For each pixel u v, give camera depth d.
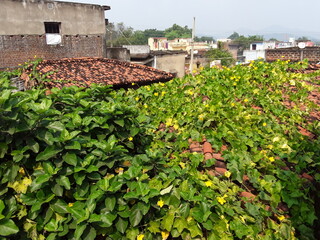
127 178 2.73
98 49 18.39
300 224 2.88
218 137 3.94
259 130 4.27
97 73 13.30
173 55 25.86
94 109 3.61
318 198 3.30
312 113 5.16
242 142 3.84
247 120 4.46
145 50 27.44
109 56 19.81
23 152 2.61
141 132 4.01
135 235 2.60
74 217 2.49
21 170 2.64
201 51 53.38
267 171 3.49
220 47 56.59
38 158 2.53
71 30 16.91
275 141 3.99
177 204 2.64
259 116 4.61
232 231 2.64
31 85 11.70
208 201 2.69
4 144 2.55
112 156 2.97
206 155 3.59
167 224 2.56
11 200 2.57
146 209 2.56
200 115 4.30
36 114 2.73
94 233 2.47
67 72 12.75
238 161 3.44
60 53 16.62
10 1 14.38
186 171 3.08
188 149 3.98
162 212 2.69
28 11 15.07
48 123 2.84
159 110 5.23
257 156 3.59
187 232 2.57
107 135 3.52
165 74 15.55
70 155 2.64
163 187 2.76
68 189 2.55
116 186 2.62
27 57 15.33
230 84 5.97
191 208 2.65
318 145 3.88
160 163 3.07
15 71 13.23
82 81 11.72
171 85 6.37
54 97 3.74
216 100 4.97
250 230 2.59
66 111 3.61
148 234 2.62
